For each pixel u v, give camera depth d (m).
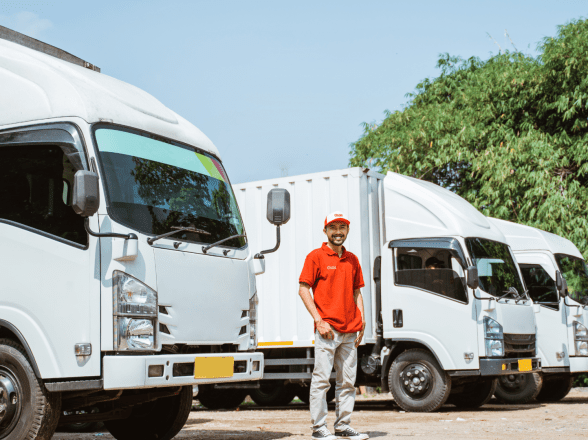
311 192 12.36
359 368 11.86
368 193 12.11
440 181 21.77
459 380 11.48
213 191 7.11
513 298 11.59
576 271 14.24
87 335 5.62
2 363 5.94
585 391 17.20
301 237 12.38
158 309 5.91
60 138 6.05
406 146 21.00
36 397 5.77
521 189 18.67
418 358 11.25
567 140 18.89
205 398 13.58
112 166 6.05
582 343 13.66
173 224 6.34
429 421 9.55
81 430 9.03
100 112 6.23
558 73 19.31
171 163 6.74
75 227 5.82
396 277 11.53
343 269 6.91
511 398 13.29
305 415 11.45
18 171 6.14
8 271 5.96
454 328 10.97
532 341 11.88
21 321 5.84
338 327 6.81
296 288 12.35
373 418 10.12
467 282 10.78
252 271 7.17
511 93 20.30
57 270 5.80
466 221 11.53
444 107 21.66
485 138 20.11
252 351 7.07
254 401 13.92
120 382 5.51
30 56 6.52
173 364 5.88
